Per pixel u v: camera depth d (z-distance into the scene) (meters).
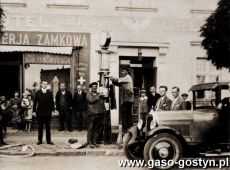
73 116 19.47
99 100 14.05
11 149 13.58
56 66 19.83
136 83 20.50
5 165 11.53
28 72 19.70
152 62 20.70
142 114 16.66
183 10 20.61
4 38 19.42
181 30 20.58
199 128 11.38
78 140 15.42
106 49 14.30
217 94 11.59
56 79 19.84
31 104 18.17
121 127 14.33
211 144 11.47
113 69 19.97
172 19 20.52
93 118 14.02
